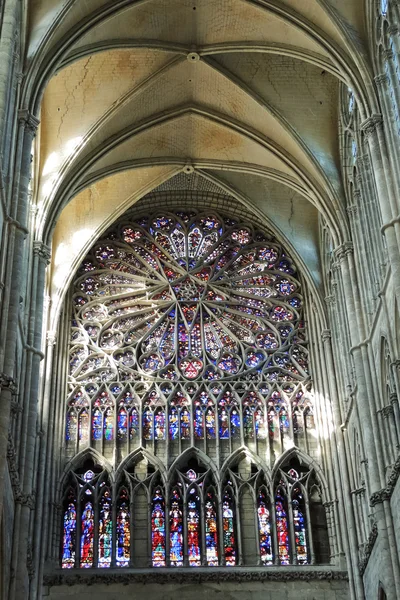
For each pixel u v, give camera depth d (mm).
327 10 36250
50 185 41000
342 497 42375
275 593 40719
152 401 45750
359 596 39531
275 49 39938
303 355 47531
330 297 46219
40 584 39469
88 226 47688
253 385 46281
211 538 42438
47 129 41500
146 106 43625
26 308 38031
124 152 45406
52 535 41656
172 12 39375
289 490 43562
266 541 42469
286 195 48469
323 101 42500
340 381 43969
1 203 30391
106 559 41812
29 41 34969
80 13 36500
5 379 28547
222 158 47031
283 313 48781
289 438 44938
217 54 41750
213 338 47875
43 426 42219
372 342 36938
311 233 48688
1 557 31266
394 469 31938
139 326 48094
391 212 32375
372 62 35750
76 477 43594
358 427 39531
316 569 41250
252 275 49719
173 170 47750
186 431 45000
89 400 45531
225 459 44250
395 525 32688
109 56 40312
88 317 48156
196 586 40812
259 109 43156
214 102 44250
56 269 46438
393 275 31297
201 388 46125
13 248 31266
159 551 42094
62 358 46344
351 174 40906
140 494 43406
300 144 42469
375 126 34438
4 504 30156
